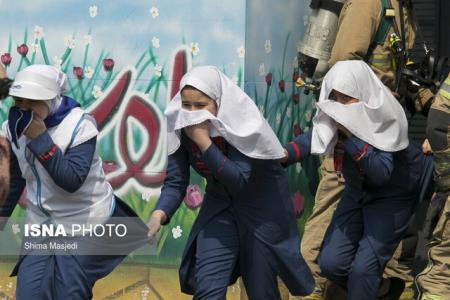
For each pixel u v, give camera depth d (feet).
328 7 35.19
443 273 29.01
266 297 27.94
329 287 34.37
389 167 28.84
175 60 33.71
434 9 44.98
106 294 34.86
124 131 34.47
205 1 33.12
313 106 38.70
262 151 26.50
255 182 27.35
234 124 26.35
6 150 28.50
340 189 34.78
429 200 32.71
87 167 26.02
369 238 29.96
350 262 30.48
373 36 34.14
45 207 26.61
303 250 35.01
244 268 27.89
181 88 26.35
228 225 27.50
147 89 34.14
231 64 32.94
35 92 25.17
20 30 35.12
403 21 34.76
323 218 35.19
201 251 27.40
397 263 33.45
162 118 34.06
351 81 28.71
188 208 34.09
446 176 29.01
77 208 26.81
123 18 34.19
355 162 29.84
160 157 34.22
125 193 34.58
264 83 34.24
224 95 26.40
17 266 27.58
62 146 25.80
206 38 33.19
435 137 29.09
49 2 34.81
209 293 26.81
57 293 26.37
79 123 26.13
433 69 34.50
